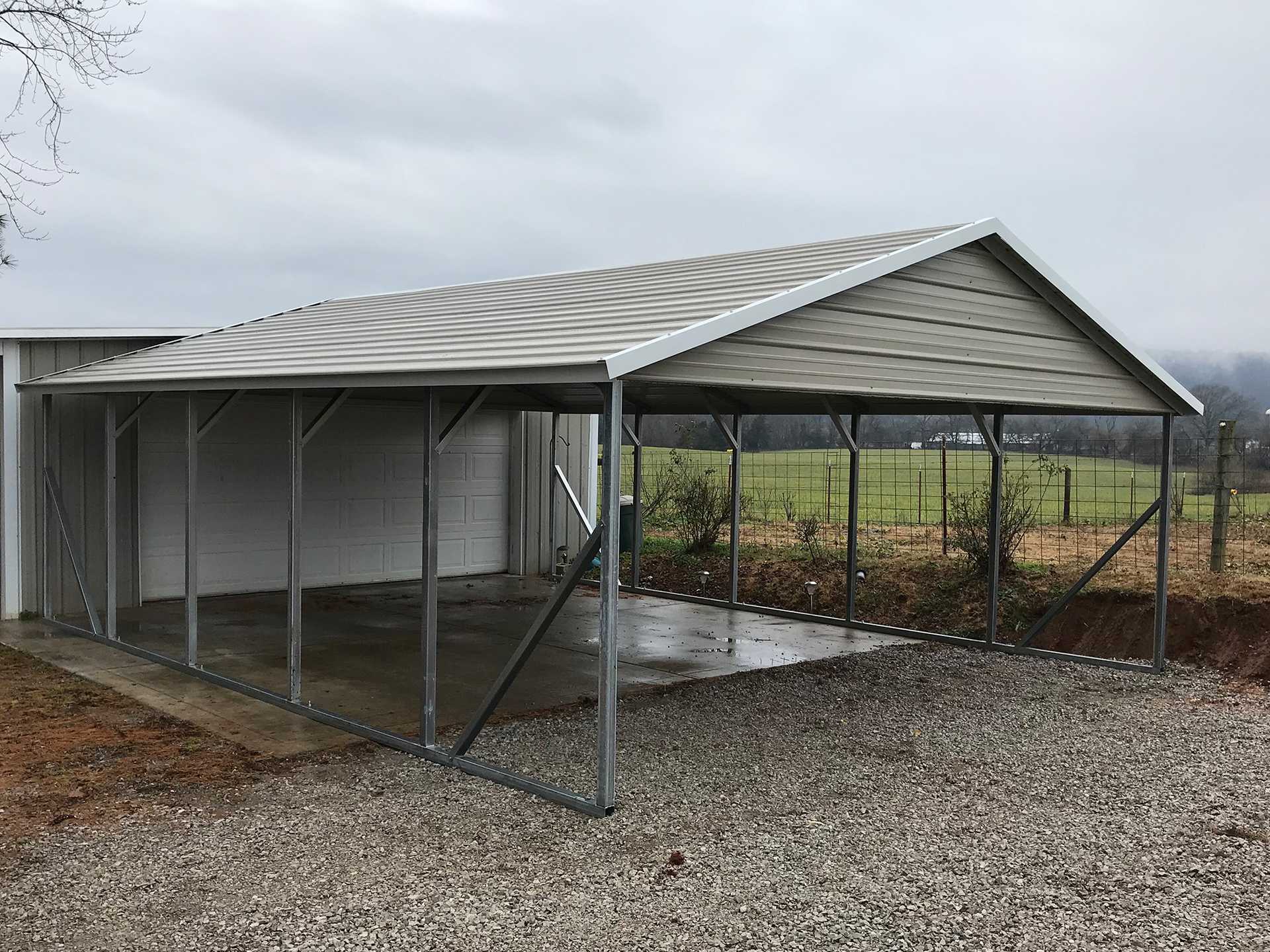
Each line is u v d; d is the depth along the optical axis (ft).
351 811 16.16
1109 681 26.08
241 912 12.53
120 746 19.58
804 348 18.78
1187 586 30.27
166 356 30.30
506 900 12.95
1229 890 13.61
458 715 22.11
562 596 16.90
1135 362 26.58
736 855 14.47
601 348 15.99
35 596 32.60
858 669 27.20
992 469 30.73
